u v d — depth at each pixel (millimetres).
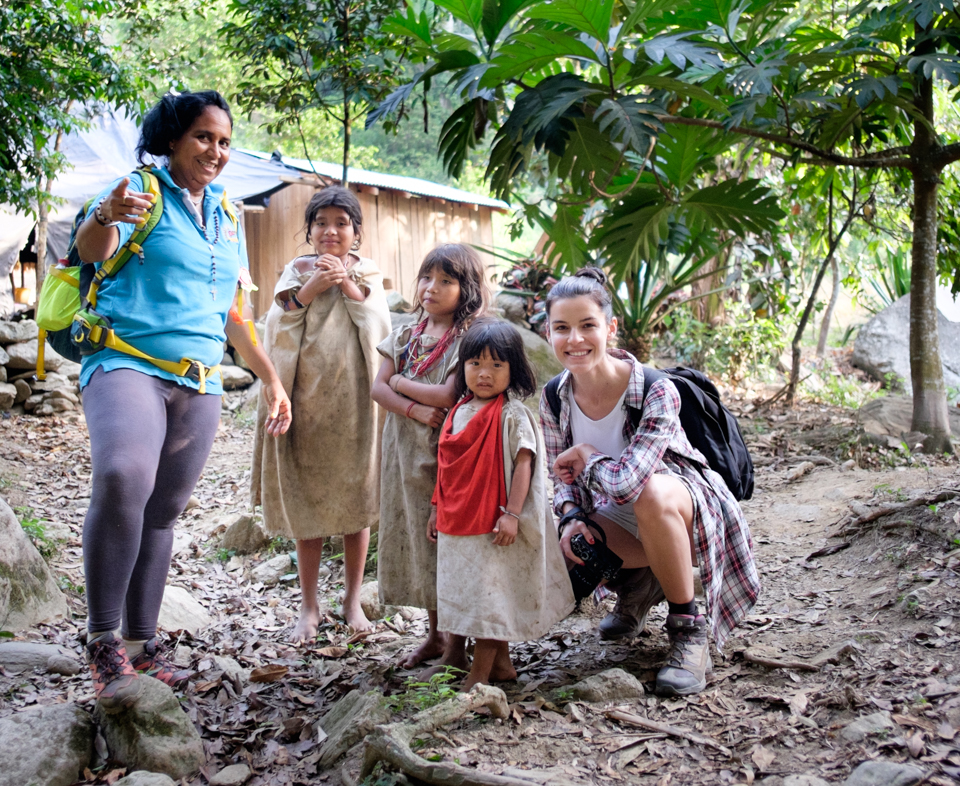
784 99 5449
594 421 2828
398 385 2902
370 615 3654
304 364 3293
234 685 2811
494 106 5230
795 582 3473
